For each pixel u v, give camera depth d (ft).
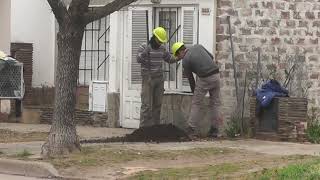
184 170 34.04
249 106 48.80
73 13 37.29
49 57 63.00
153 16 52.31
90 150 39.47
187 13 50.31
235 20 49.37
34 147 42.22
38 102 61.67
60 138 37.96
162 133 46.19
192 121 47.19
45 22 62.75
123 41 53.62
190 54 46.29
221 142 44.98
